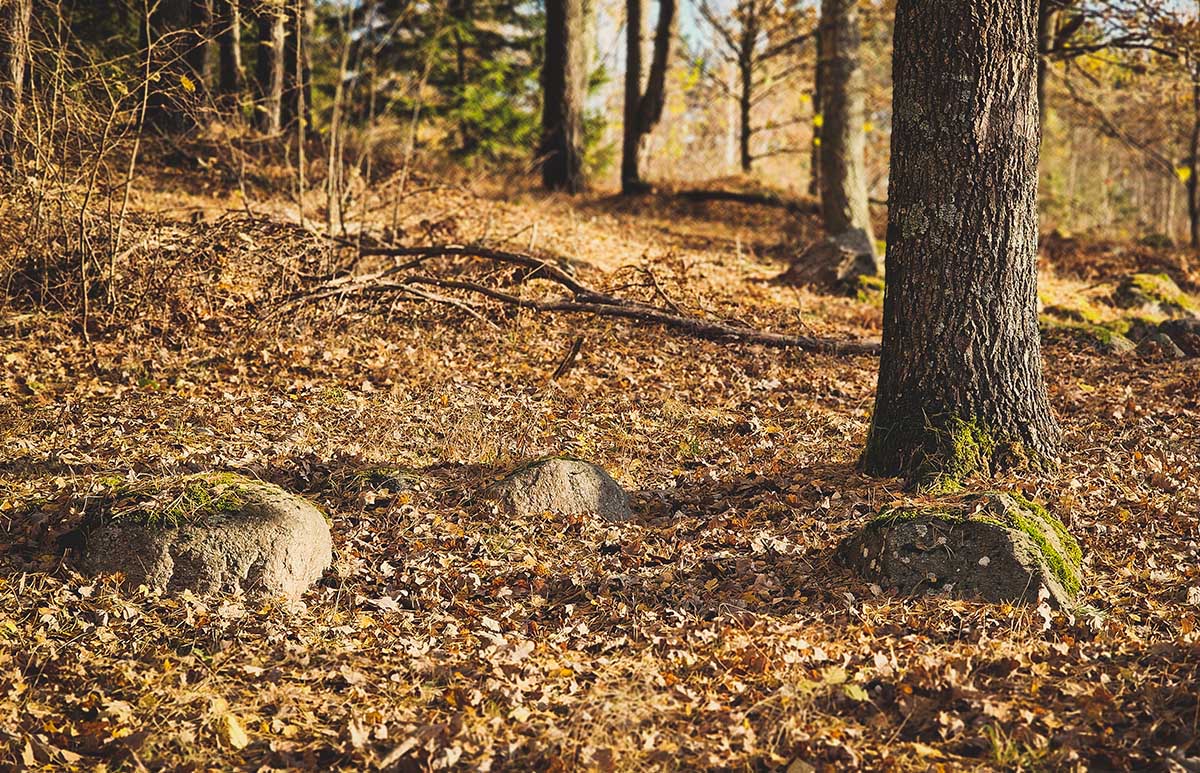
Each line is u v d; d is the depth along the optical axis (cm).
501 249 1235
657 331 1035
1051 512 598
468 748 397
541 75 2472
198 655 468
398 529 593
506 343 984
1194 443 753
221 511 530
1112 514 602
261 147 1424
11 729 407
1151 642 462
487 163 2203
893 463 655
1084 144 4034
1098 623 480
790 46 2614
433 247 1072
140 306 964
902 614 496
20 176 939
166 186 1298
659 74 2258
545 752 392
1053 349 1067
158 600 504
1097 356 1045
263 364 895
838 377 955
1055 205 3052
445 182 1661
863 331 1143
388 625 504
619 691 436
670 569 556
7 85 914
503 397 850
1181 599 504
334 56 1991
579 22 2130
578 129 2150
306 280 1052
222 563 515
